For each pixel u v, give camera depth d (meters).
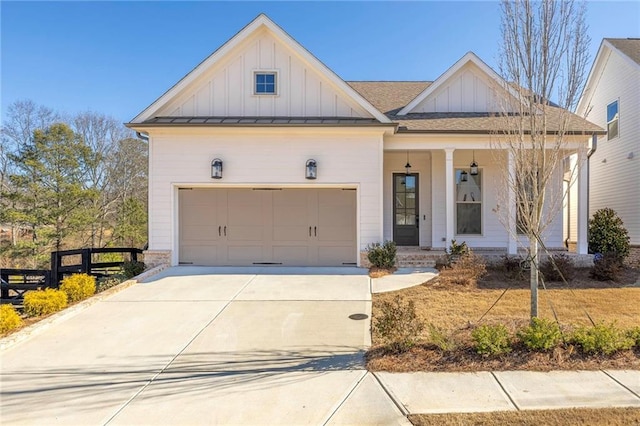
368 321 5.66
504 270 8.84
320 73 10.18
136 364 4.20
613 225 10.82
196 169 9.88
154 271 9.13
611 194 13.95
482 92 11.59
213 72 10.30
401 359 4.16
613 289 7.57
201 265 10.16
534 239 4.79
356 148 9.87
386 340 4.66
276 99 10.27
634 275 8.86
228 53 10.15
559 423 2.91
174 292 7.41
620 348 4.18
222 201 10.22
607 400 3.26
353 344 4.75
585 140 9.33
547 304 6.46
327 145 9.89
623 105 13.27
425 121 10.77
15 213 19.95
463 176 11.59
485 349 4.11
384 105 12.60
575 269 9.31
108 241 25.06
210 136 9.86
